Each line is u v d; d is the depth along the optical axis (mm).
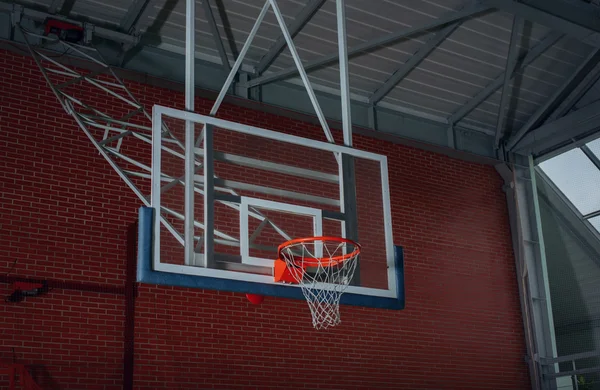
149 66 11594
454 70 13234
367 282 7367
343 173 7684
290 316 11656
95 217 10602
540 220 14891
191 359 10633
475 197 14594
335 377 11727
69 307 10031
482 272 14047
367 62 12805
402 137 13836
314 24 11719
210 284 6555
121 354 10164
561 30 11586
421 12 11695
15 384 9359
